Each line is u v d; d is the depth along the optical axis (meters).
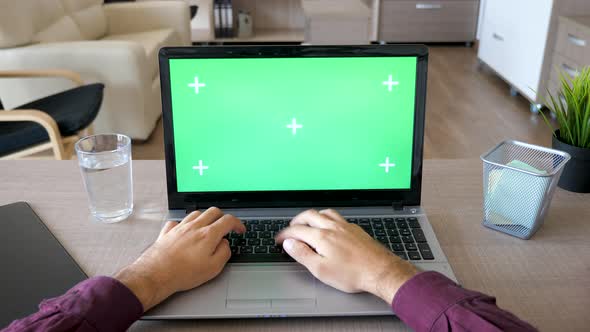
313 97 0.83
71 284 0.69
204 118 0.83
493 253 0.77
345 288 0.66
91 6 3.37
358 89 0.83
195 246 0.70
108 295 0.59
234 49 0.81
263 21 4.89
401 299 0.61
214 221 0.77
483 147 2.70
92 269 0.73
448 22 4.68
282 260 0.73
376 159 0.85
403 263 0.66
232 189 0.85
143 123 2.65
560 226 0.83
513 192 0.78
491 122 3.03
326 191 0.86
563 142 0.93
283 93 0.82
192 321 0.64
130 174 0.85
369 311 0.64
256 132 0.83
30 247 0.76
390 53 0.81
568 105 0.93
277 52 0.81
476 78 3.85
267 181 0.85
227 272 0.71
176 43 3.63
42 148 1.94
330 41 3.03
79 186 0.96
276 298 0.66
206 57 0.81
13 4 2.40
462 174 1.01
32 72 2.28
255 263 0.73
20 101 2.52
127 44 2.53
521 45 3.29
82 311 0.57
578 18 2.83
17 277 0.70
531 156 0.85
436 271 0.70
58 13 2.88
